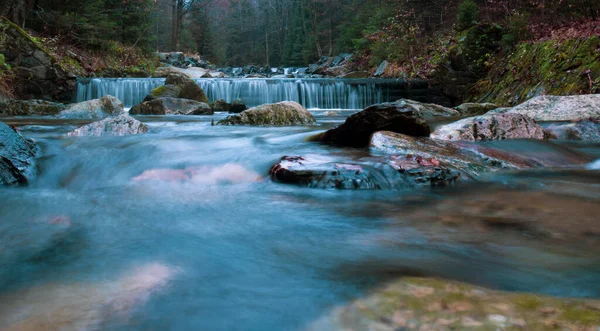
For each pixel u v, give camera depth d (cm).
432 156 386
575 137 567
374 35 2139
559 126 590
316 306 125
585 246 187
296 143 495
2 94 1127
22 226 224
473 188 316
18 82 1213
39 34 1572
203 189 323
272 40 6172
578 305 119
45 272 159
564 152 473
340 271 157
